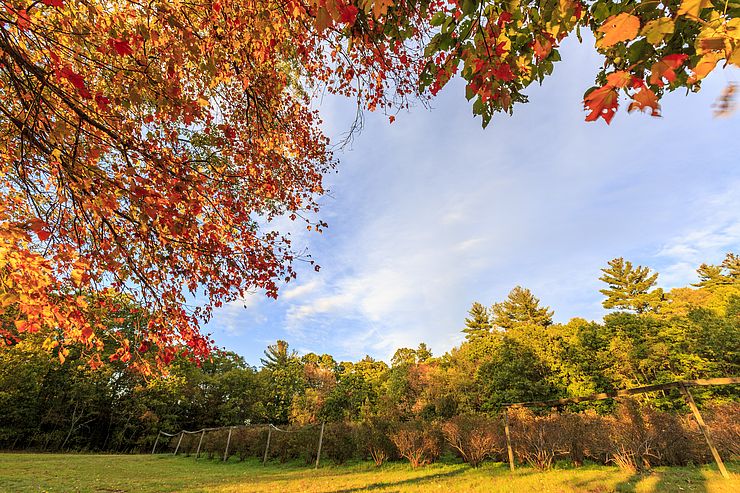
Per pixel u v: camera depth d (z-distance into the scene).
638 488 6.61
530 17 1.86
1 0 2.39
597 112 1.21
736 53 0.96
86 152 3.18
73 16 2.84
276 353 47.31
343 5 1.38
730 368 14.91
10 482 8.98
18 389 21.84
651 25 1.04
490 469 10.43
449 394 23.67
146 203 3.28
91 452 24.88
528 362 20.73
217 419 31.53
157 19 3.02
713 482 6.51
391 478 10.09
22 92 3.09
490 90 2.14
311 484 9.60
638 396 16.17
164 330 4.23
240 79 4.59
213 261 4.62
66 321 3.06
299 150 6.32
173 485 9.80
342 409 31.88
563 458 10.71
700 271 37.22
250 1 3.51
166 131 4.19
